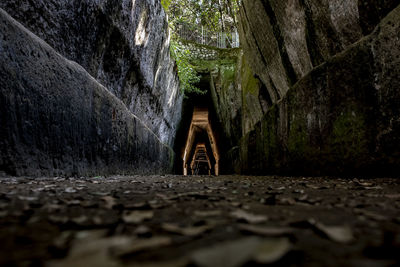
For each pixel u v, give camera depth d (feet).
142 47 24.45
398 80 10.21
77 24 14.90
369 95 11.61
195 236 2.90
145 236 2.91
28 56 10.78
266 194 7.10
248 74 38.22
